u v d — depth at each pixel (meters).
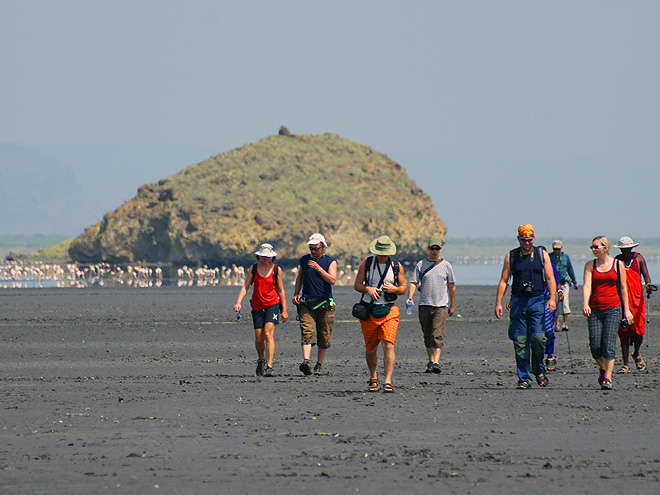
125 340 82.81
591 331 48.25
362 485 25.34
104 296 174.88
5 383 50.97
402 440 32.38
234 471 27.20
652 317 107.19
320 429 34.72
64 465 28.08
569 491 24.55
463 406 40.72
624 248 57.44
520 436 33.16
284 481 25.86
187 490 24.77
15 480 25.98
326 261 56.12
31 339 83.62
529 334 47.66
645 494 24.20
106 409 39.91
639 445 31.36
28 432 34.09
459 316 113.31
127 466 27.94
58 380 52.62
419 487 25.08
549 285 47.19
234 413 38.69
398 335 88.19
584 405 40.97
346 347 77.12
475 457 29.27
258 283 55.94
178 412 39.00
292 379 53.12
